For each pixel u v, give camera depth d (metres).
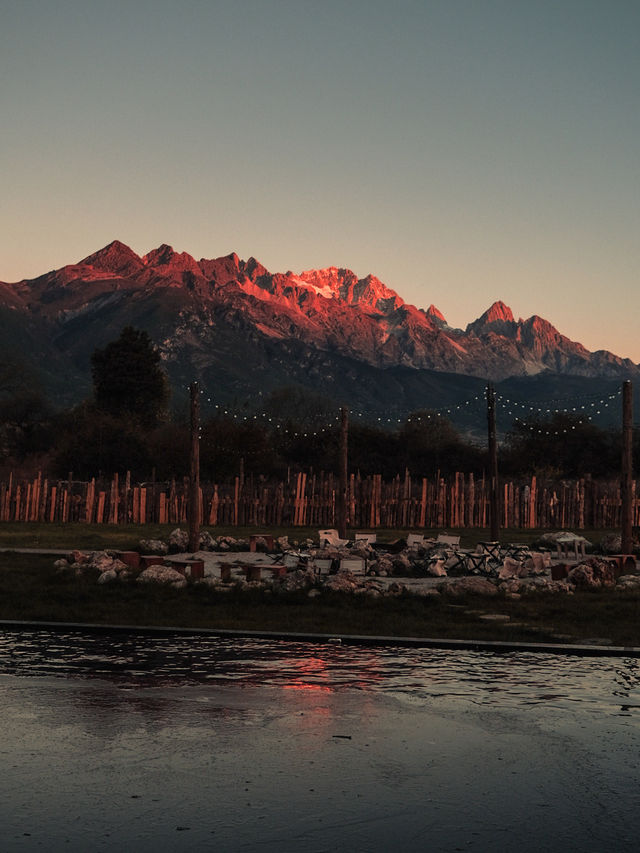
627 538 26.50
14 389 90.62
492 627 14.14
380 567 22.22
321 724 8.31
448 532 38.66
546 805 6.22
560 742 7.78
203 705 8.98
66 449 59.88
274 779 6.71
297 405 104.12
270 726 8.21
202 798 6.27
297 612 15.69
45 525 38.50
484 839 5.61
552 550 29.31
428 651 12.38
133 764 7.02
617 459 67.38
